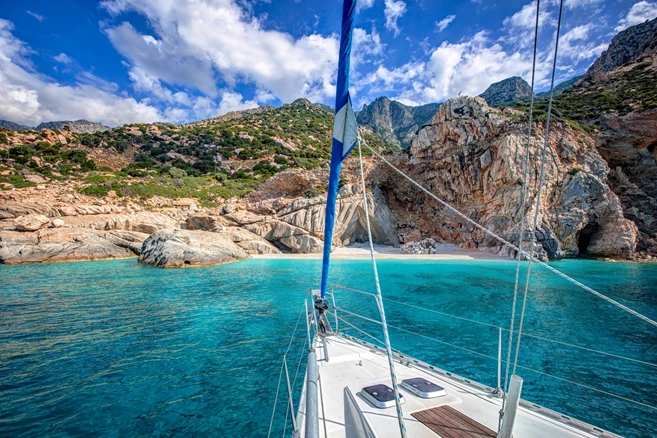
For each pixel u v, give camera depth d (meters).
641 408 6.20
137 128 83.56
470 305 14.06
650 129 34.91
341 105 4.37
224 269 23.81
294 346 9.22
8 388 6.80
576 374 7.56
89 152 66.06
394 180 43.84
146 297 15.22
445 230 39.41
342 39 4.21
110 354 8.63
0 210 28.41
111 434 5.30
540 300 14.90
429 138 40.22
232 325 11.12
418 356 8.60
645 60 57.62
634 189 36.09
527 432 3.01
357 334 10.39
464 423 2.92
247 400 6.33
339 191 36.34
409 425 2.86
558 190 32.53
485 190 35.25
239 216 35.47
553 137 33.75
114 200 38.09
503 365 8.02
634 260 30.09
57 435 5.29
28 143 60.28
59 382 7.07
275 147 79.94
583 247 35.25
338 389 3.98
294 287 17.69
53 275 20.81
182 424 5.57
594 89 50.41
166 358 8.36
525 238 29.61
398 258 30.08
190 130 87.56
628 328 10.94
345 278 20.50
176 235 26.73
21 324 11.21
